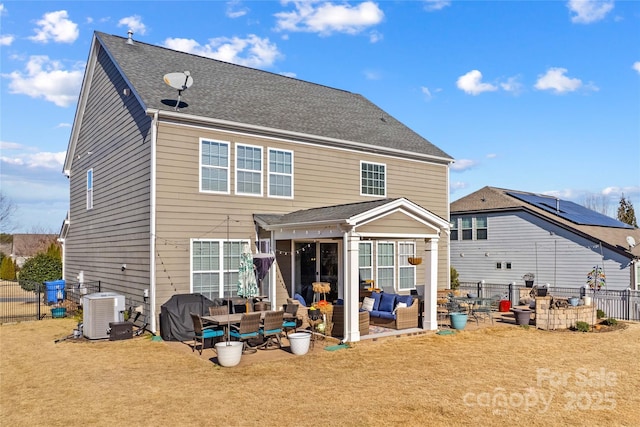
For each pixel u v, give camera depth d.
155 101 13.62
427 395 8.09
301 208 16.34
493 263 26.73
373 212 12.36
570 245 23.52
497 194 27.69
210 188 14.30
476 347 12.09
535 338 13.48
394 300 14.91
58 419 6.97
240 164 14.99
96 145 18.47
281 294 15.73
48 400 7.82
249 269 12.41
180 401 7.70
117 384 8.66
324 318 13.17
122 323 12.82
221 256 14.44
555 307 15.48
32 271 23.94
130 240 14.70
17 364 10.25
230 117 14.75
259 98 17.75
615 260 21.78
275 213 15.71
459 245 28.50
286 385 8.57
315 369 9.71
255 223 15.23
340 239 16.30
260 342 11.98
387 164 18.98
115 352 11.28
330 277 17.41
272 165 15.74
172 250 13.51
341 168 17.53
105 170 17.33
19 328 14.96
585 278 22.84
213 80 17.53
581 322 14.95
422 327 14.27
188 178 13.88
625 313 18.28
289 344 12.08
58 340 12.66
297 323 13.67
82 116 20.39
